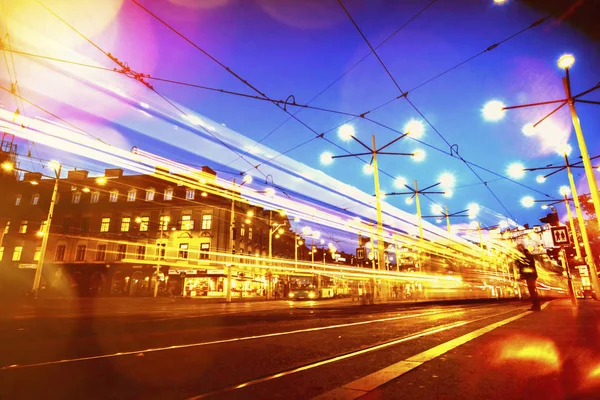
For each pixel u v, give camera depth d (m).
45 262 40.88
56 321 8.77
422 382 2.79
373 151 19.47
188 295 40.50
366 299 19.14
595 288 18.14
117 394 2.80
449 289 27.75
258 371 3.41
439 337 5.16
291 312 12.23
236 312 12.69
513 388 2.59
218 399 2.62
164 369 3.55
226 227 43.59
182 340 5.34
